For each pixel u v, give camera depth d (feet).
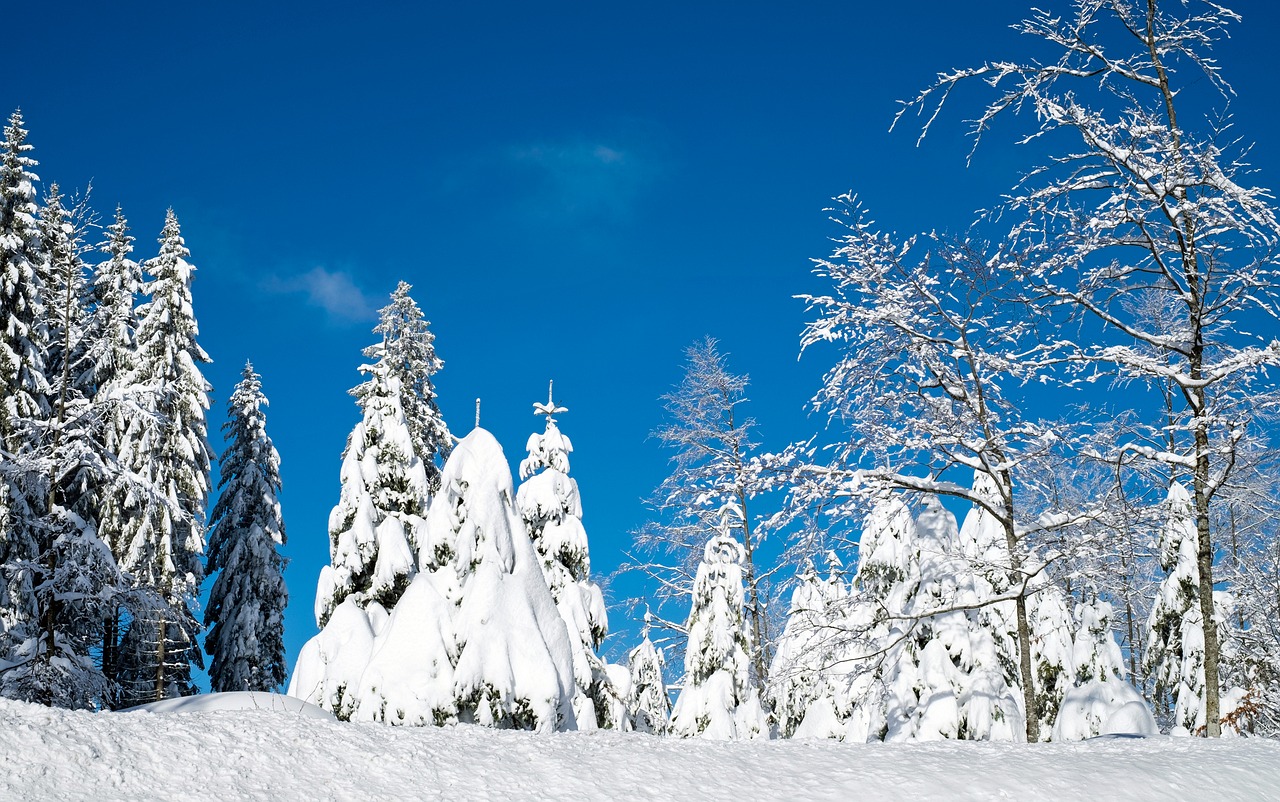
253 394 118.21
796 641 62.08
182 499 101.14
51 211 102.37
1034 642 62.80
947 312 52.75
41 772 24.59
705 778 30.86
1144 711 56.34
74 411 74.38
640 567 84.74
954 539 58.23
